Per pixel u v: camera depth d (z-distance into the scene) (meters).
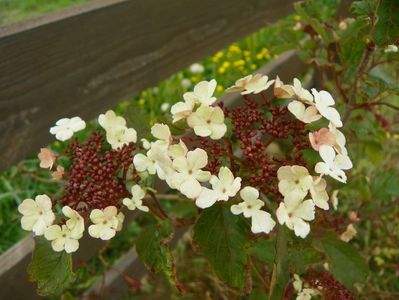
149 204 0.27
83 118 0.35
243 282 0.24
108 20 0.34
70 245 0.22
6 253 0.32
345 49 0.34
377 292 0.40
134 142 0.25
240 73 0.67
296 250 0.27
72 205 0.23
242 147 0.23
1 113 0.30
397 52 0.30
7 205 0.49
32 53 0.30
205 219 0.24
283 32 0.42
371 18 0.29
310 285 0.30
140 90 0.39
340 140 0.22
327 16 0.49
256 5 0.49
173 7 0.39
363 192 0.38
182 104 0.22
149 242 0.27
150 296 0.43
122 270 0.42
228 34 0.47
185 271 0.46
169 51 0.40
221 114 0.22
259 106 0.25
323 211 0.31
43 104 0.32
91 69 0.34
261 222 0.21
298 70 0.56
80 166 0.24
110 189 0.23
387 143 0.57
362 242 0.48
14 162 0.31
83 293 0.43
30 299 0.33
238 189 0.21
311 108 0.22
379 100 0.33
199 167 0.21
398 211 0.47
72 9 0.33
